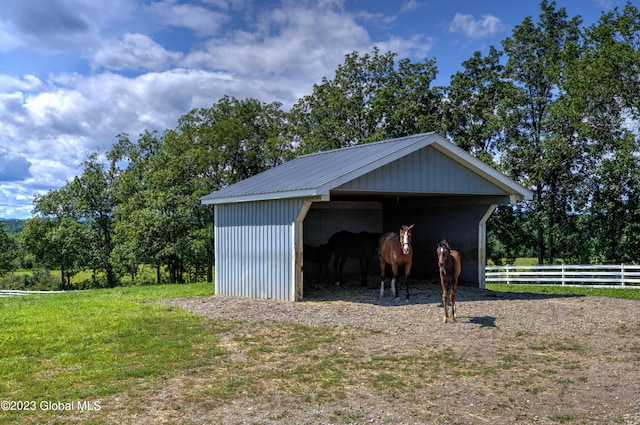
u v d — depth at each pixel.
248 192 15.16
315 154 19.53
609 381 6.98
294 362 8.00
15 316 12.36
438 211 18.36
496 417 5.73
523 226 27.88
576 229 26.61
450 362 7.93
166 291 18.48
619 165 22.44
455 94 30.39
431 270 18.72
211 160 36.28
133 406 6.07
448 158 14.90
